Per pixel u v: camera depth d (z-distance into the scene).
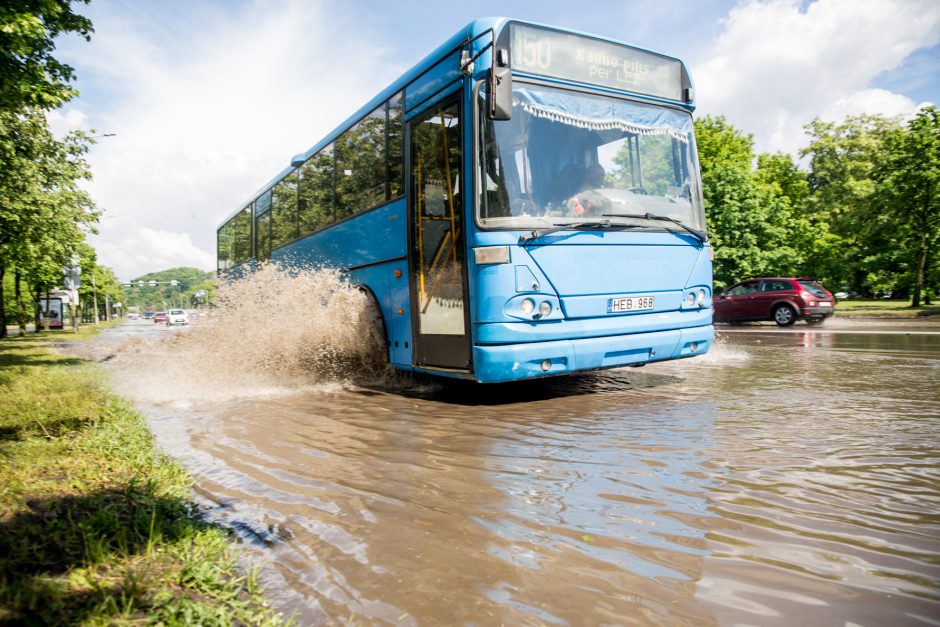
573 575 2.79
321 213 10.91
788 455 4.49
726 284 30.86
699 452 4.65
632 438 5.16
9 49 8.80
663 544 3.08
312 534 3.40
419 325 7.68
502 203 6.38
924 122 30.58
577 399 7.10
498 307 6.27
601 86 7.20
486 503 3.78
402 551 3.13
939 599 2.49
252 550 3.20
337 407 7.34
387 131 8.49
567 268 6.51
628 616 2.44
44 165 19.52
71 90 10.19
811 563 2.82
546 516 3.51
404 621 2.46
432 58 7.40
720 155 38.06
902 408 6.03
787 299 21.33
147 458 4.82
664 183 7.48
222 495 4.14
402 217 8.05
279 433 6.00
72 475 4.24
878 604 2.46
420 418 6.46
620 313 6.85
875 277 41.53
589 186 6.86
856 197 39.75
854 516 3.34
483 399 7.43
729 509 3.49
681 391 7.38
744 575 2.73
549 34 6.93
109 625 2.28
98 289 89.00
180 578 2.70
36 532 3.08
